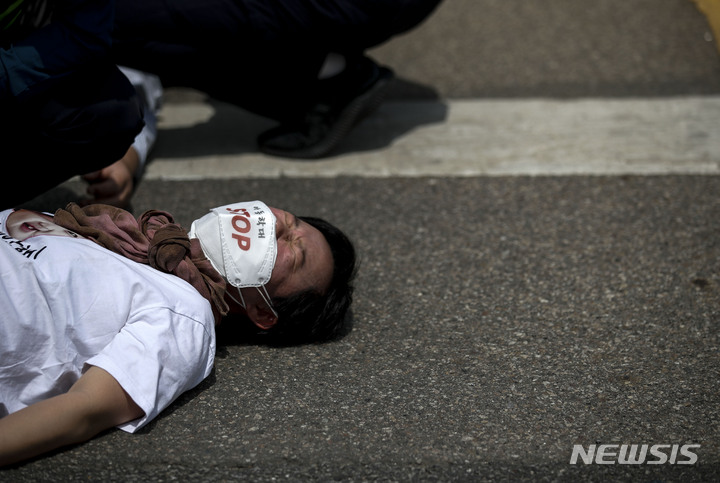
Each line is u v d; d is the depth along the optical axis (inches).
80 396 223.5
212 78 388.5
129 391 229.9
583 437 241.6
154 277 253.6
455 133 452.4
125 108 292.8
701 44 546.9
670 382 266.1
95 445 231.8
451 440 238.7
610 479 226.7
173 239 257.9
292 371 269.4
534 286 321.1
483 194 391.9
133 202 377.1
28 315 238.5
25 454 216.2
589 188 394.9
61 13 270.7
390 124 464.8
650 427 246.2
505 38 566.3
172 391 240.5
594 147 432.1
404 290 319.3
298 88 403.5
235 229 268.1
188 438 236.4
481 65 532.1
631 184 397.4
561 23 584.7
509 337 289.3
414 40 568.1
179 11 358.6
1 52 263.0
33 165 290.0
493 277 327.6
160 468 224.7
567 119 463.5
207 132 455.8
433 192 394.0
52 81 271.1
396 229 363.6
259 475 223.8
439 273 330.6
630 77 509.0
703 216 370.0
